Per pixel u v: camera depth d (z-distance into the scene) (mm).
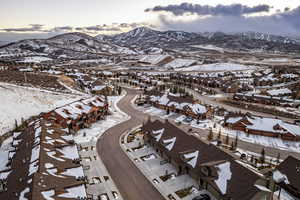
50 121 55438
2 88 85188
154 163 46312
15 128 61312
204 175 37281
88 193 36562
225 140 58562
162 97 88562
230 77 165250
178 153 44062
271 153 52156
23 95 83625
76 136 58656
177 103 81438
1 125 60906
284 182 37594
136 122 70812
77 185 32688
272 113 83062
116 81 146875
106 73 166000
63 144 44500
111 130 63625
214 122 71375
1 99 75375
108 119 73125
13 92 83812
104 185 38844
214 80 145500
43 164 34250
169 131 50938
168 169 44125
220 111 82750
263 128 62312
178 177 41438
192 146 43906
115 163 46031
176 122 71000
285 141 58906
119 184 39219
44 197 27688
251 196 30062
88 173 42156
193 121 71812
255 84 139500
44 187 29453
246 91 122750
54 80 117812
